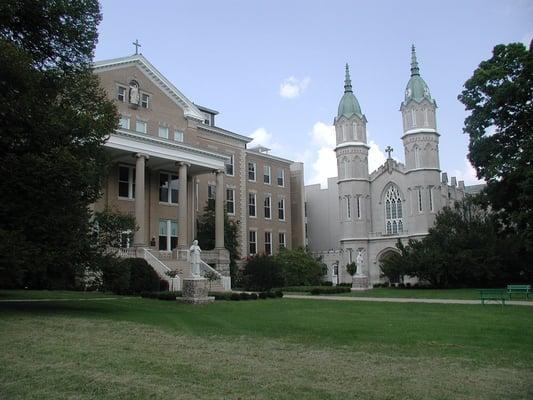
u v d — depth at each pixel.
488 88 35.06
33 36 20.67
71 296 25.64
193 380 8.39
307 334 13.62
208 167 39.62
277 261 46.97
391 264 51.25
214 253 39.38
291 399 7.38
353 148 66.44
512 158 33.47
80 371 8.93
